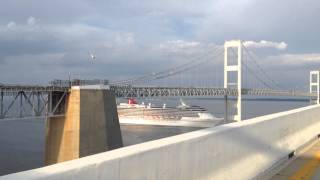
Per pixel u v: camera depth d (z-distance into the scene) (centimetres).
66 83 6662
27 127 10569
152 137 8712
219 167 737
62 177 417
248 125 896
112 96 6606
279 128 1152
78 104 6172
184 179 625
